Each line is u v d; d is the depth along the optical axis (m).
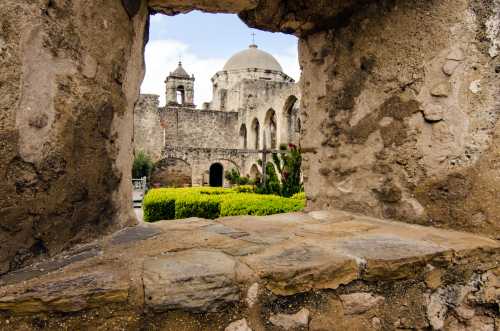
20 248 1.40
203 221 2.53
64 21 1.55
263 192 9.23
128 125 2.20
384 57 2.55
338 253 1.69
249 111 25.27
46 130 1.48
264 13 2.73
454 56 2.17
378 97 2.60
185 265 1.47
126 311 1.25
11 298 1.13
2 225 1.32
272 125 22.33
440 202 2.25
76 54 1.62
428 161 2.30
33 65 1.41
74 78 1.62
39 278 1.31
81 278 1.31
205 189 11.62
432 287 1.75
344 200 2.89
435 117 2.26
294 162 8.30
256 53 34.47
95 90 1.77
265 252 1.71
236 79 33.31
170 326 1.29
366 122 2.69
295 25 2.96
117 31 1.94
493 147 2.02
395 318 1.67
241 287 1.39
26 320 1.15
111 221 2.03
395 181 2.50
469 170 2.11
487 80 2.05
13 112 1.33
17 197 1.36
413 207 2.39
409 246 1.83
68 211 1.63
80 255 1.60
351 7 2.70
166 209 8.28
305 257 1.62
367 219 2.60
